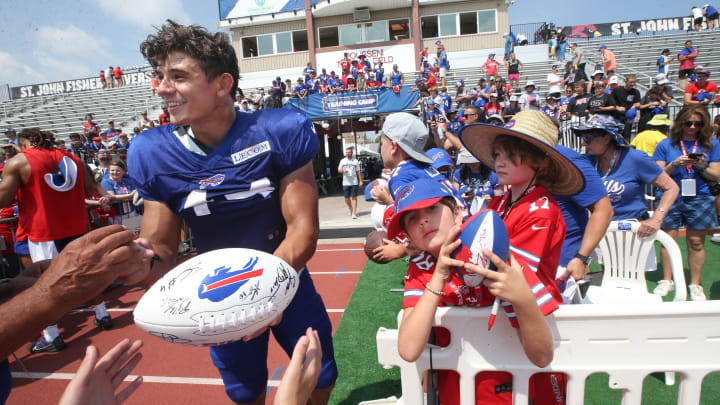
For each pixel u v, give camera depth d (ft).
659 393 8.12
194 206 5.06
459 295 4.77
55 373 11.21
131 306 16.02
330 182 54.13
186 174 4.96
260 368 6.16
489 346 4.58
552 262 4.86
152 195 5.28
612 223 9.41
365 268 18.52
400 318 4.63
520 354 4.53
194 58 4.24
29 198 11.83
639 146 16.90
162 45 4.21
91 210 18.02
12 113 72.43
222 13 68.03
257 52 70.28
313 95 43.39
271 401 8.98
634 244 9.29
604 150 10.23
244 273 3.81
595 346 4.42
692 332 4.32
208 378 10.36
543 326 3.96
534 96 33.42
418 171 8.07
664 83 31.07
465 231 3.87
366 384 9.19
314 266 19.60
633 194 10.16
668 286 12.82
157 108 65.46
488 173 13.34
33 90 83.20
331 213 35.65
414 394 4.83
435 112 34.24
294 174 5.13
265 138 4.87
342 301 14.67
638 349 4.40
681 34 62.64
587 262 7.32
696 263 12.37
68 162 12.54
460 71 58.44
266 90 58.08
